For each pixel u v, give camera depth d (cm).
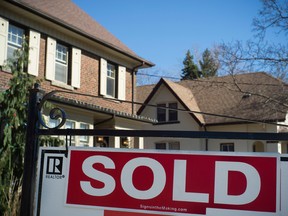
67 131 311
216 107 2586
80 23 1594
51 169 309
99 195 297
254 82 2631
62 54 1455
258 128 2342
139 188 291
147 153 295
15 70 862
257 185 270
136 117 1636
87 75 1546
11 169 695
